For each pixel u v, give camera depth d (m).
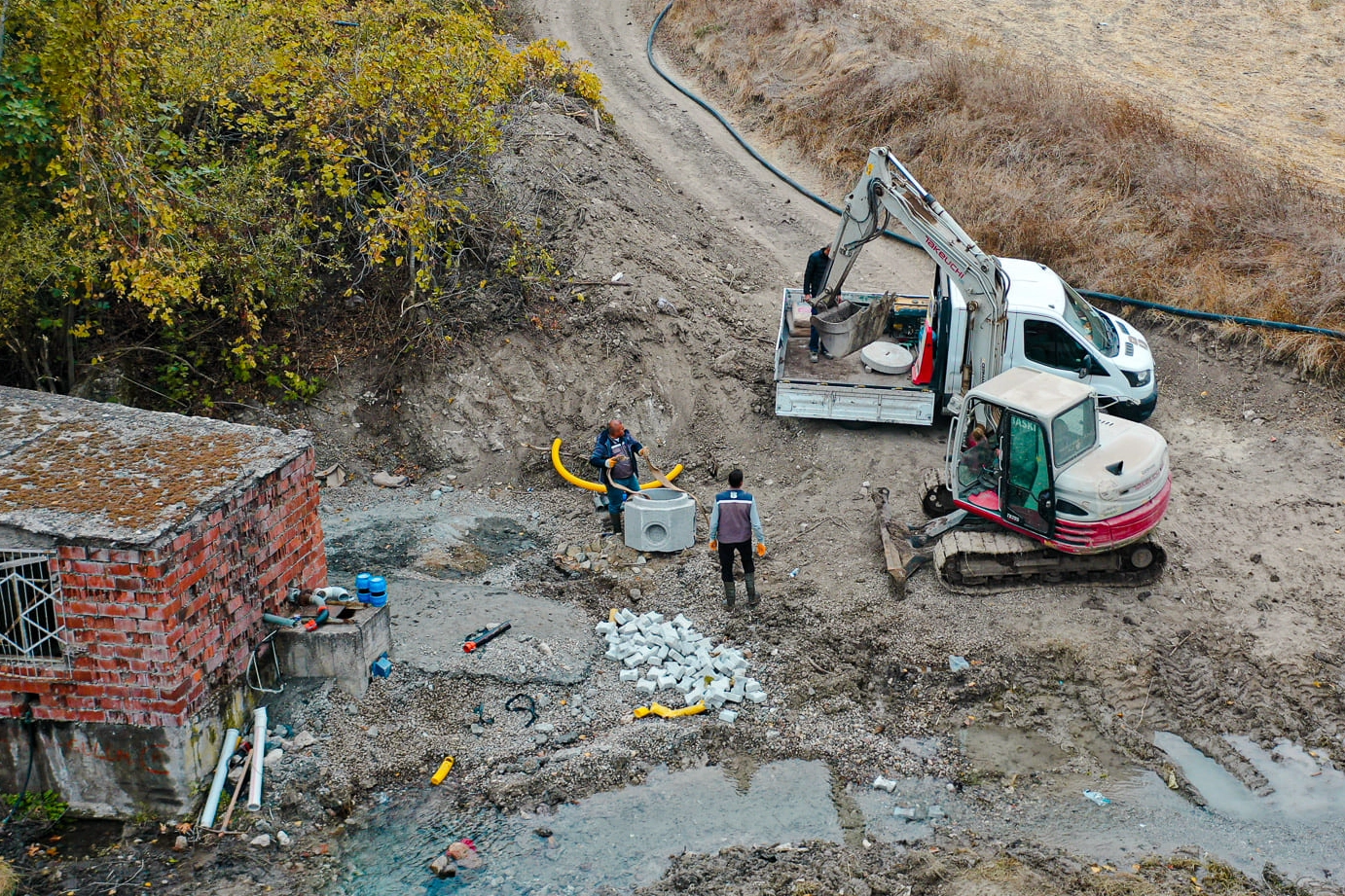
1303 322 14.88
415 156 13.86
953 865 7.83
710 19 25.77
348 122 14.09
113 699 7.71
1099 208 17.41
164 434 9.16
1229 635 10.31
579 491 13.21
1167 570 11.20
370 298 14.63
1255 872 7.89
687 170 20.38
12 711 7.84
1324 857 8.02
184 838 7.82
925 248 12.48
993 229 17.19
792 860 7.88
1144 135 18.95
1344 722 9.32
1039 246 16.72
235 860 7.71
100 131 12.00
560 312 14.54
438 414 13.79
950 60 21.16
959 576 10.99
